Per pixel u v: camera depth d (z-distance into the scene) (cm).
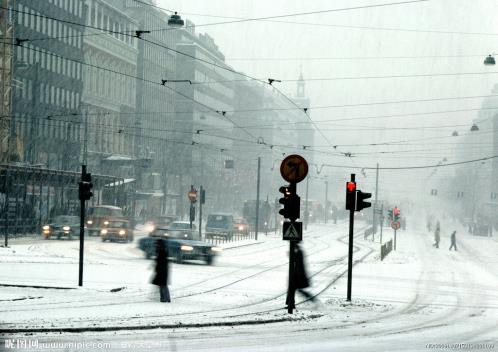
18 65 7606
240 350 1451
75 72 9519
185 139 13488
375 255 5559
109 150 10625
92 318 1806
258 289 2858
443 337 1777
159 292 2503
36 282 2612
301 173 2216
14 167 5484
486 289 3278
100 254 4266
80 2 9594
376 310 2381
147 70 12338
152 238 4081
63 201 6406
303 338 1678
